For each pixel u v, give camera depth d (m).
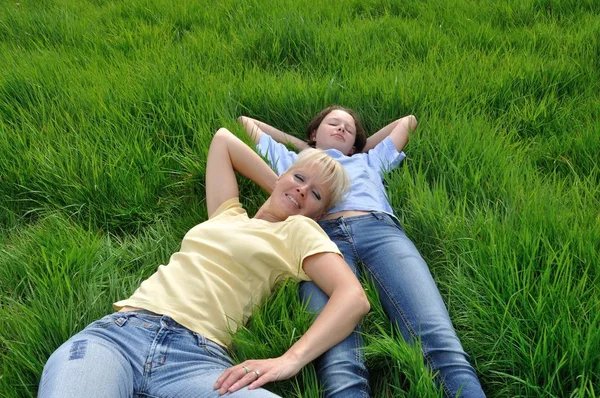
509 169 3.09
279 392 2.11
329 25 4.88
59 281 2.46
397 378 2.15
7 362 2.19
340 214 2.80
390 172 3.25
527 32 4.73
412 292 2.34
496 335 2.19
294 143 3.53
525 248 2.40
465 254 2.54
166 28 5.03
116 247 2.91
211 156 2.96
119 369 1.93
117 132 3.41
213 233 2.47
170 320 2.14
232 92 3.83
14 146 3.38
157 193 3.19
